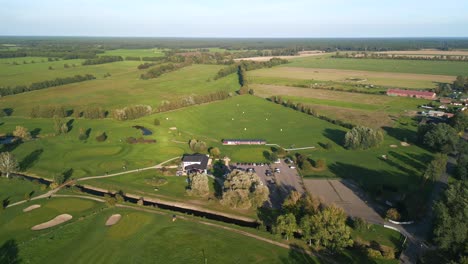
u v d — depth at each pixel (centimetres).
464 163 14188
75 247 9656
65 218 11188
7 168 14062
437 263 9062
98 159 16200
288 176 14638
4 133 19838
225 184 12662
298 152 17450
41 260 9100
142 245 9756
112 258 9206
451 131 17100
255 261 9119
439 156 14538
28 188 13238
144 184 13762
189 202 12412
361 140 17725
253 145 18488
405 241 10056
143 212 11544
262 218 11406
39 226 10706
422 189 13362
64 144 18100
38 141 18450
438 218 9631
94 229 10538
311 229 9906
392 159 16350
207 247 9681
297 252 9519
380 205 12244
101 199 12488
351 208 12006
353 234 10450
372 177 14488
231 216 11625
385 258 9300
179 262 9069
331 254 9475
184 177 14400
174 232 10381
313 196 12125
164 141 18838
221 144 18638
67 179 14175
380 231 10625
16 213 11431
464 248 8956
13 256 9238
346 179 14325
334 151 17525
